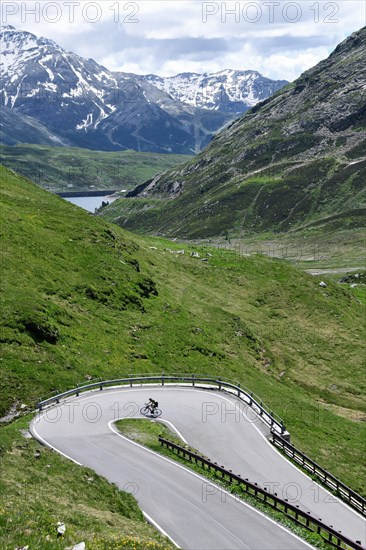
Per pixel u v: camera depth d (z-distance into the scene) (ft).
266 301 327.06
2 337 179.11
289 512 114.83
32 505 84.17
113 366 197.26
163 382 195.83
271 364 264.93
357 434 202.69
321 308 325.01
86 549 69.41
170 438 146.82
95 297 240.12
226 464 138.00
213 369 223.92
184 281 322.96
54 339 193.77
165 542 91.35
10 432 135.95
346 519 122.72
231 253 397.19
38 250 254.47
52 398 163.02
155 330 236.84
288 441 158.40
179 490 117.60
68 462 121.19
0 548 63.87
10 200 308.40
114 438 142.20
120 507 104.73
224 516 108.27
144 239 394.93
